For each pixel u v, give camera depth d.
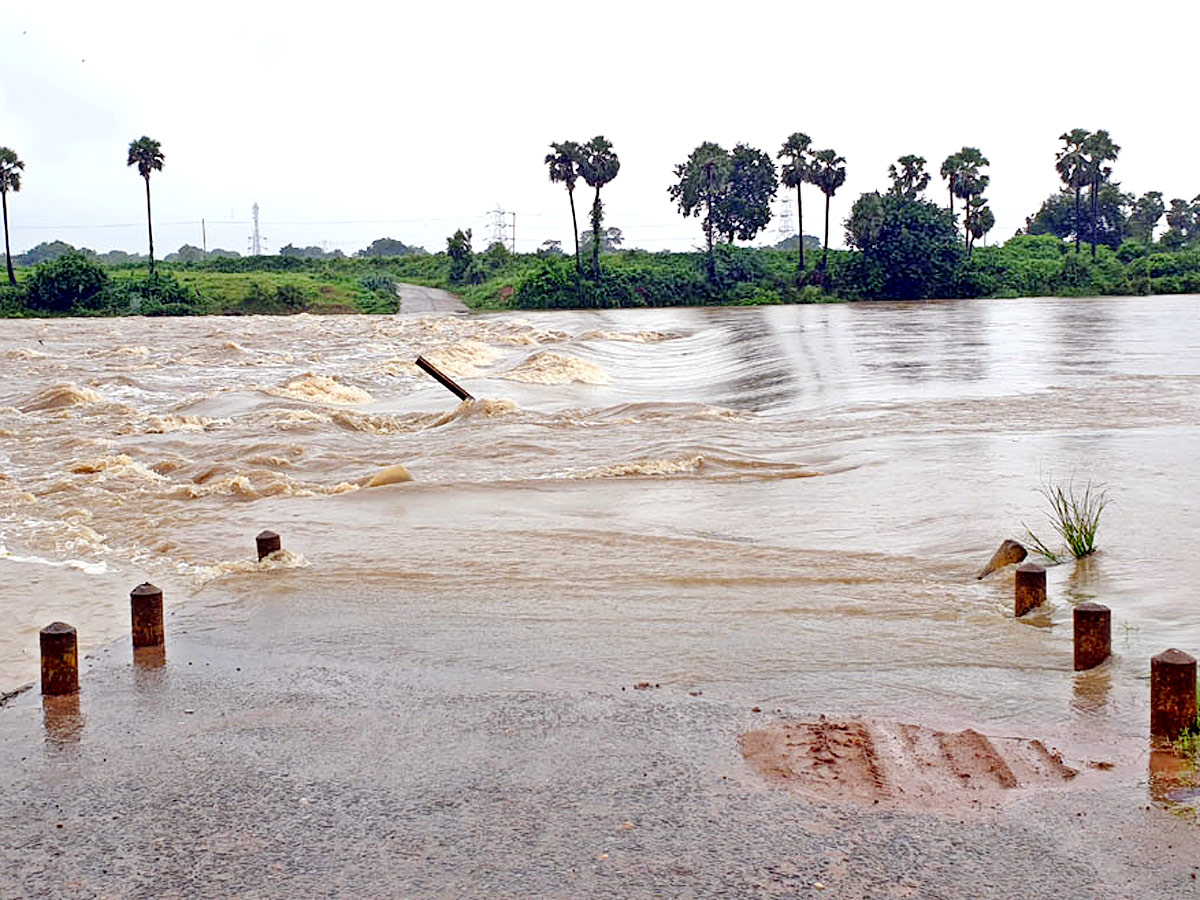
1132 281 86.44
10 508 14.33
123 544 12.29
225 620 9.14
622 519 12.71
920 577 9.95
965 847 5.10
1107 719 6.44
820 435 18.83
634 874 4.98
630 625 8.68
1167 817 5.28
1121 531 10.97
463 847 5.27
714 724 6.61
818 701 6.92
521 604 9.36
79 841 5.48
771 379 29.67
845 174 86.56
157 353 41.31
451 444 18.77
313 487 15.20
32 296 78.62
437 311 84.31
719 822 5.41
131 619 8.91
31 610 9.77
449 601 9.50
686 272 88.44
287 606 9.49
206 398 25.89
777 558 10.74
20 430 22.06
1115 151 91.12
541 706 7.00
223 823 5.61
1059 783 5.67
